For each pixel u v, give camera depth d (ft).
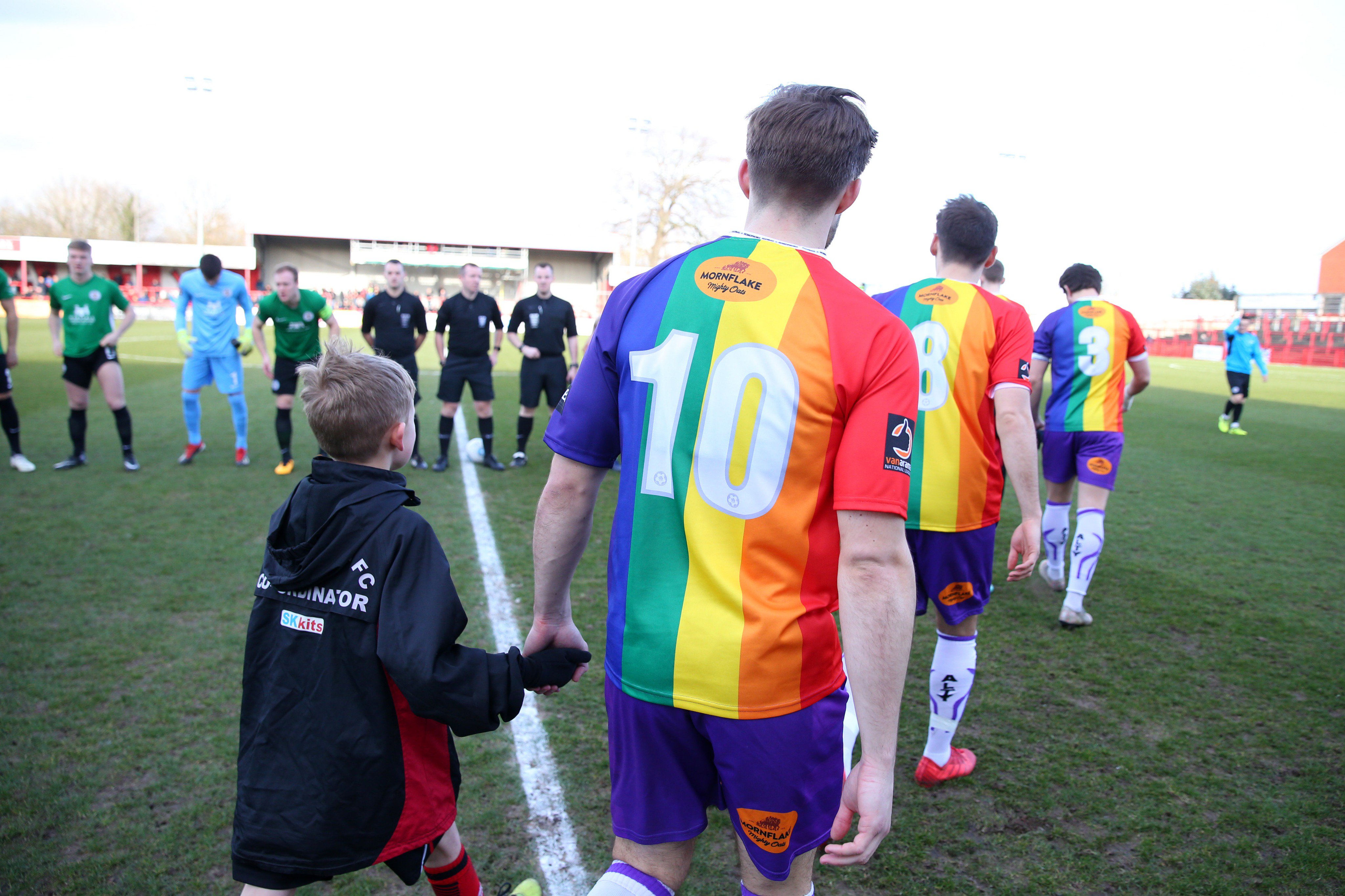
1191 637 12.82
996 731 9.87
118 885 6.91
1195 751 9.42
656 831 4.38
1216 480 25.16
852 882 7.21
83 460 22.79
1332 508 21.56
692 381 4.18
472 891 6.34
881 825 3.90
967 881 7.23
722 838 8.03
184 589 13.58
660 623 4.20
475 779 8.67
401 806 5.11
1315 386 63.21
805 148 4.25
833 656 4.32
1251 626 13.28
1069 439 13.44
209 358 22.90
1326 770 9.02
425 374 53.67
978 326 8.20
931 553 8.28
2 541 15.93
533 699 10.47
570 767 8.91
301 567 5.00
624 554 4.41
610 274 148.97
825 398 4.02
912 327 8.39
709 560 4.10
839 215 4.64
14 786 8.20
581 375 4.71
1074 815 8.21
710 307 4.22
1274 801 8.45
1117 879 7.28
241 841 5.01
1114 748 9.48
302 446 26.89
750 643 4.02
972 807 8.35
